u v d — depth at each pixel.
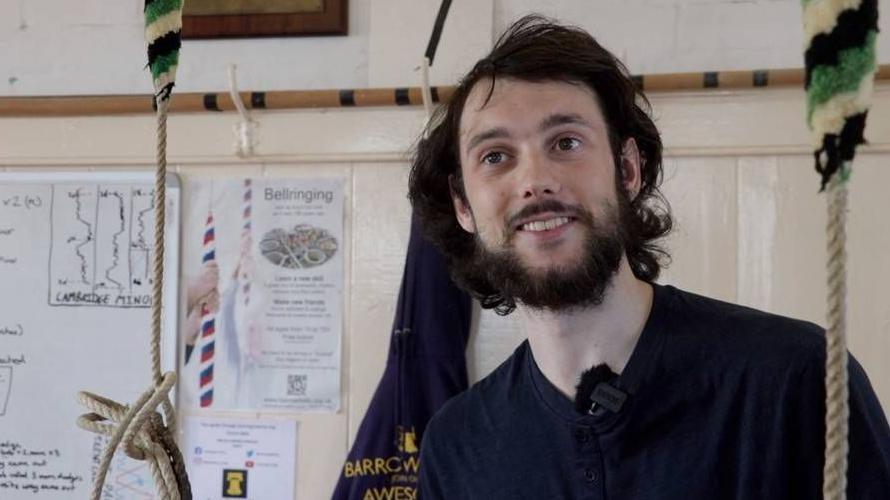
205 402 1.21
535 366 0.83
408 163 1.19
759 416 0.71
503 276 0.76
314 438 1.19
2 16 1.29
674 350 0.76
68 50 1.28
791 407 0.70
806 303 1.11
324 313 1.20
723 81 1.10
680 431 0.74
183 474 0.71
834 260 0.40
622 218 0.79
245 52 1.24
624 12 1.17
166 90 0.64
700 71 1.14
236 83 1.22
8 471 1.23
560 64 0.77
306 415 1.20
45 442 1.23
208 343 1.21
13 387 1.24
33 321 1.24
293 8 1.21
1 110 1.25
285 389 1.20
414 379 1.11
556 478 0.78
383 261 1.19
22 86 1.29
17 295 1.25
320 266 1.21
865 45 0.38
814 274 1.11
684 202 1.14
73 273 1.24
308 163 1.22
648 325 0.77
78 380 1.23
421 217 0.96
